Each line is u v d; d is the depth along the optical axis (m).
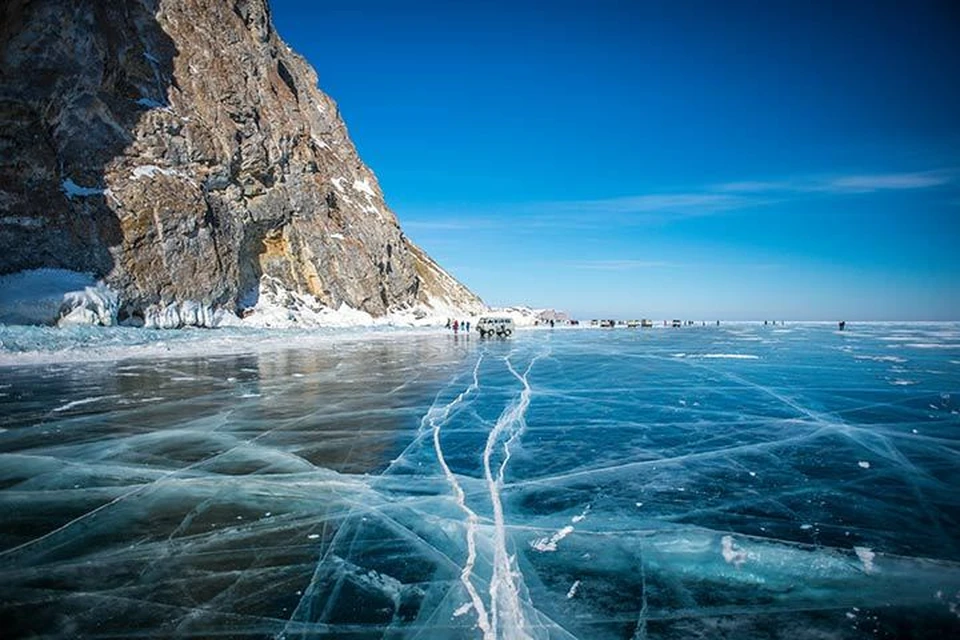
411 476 6.57
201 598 3.80
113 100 29.97
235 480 6.40
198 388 12.95
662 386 13.86
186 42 36.97
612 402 11.55
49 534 4.86
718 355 23.02
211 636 3.36
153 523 5.13
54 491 6.00
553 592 3.92
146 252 28.62
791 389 13.40
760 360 20.84
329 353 22.33
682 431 8.99
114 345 20.70
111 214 27.64
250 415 10.05
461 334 41.00
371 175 63.06
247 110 38.34
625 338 37.25
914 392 13.00
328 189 49.59
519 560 4.42
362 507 5.57
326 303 43.97
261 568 4.25
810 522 5.20
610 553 4.55
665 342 32.53
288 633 3.39
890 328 63.91
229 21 42.31
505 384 14.09
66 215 25.83
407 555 4.49
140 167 30.08
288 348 24.17
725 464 7.11
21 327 20.70
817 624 3.52
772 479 6.50
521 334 42.59
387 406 10.99
